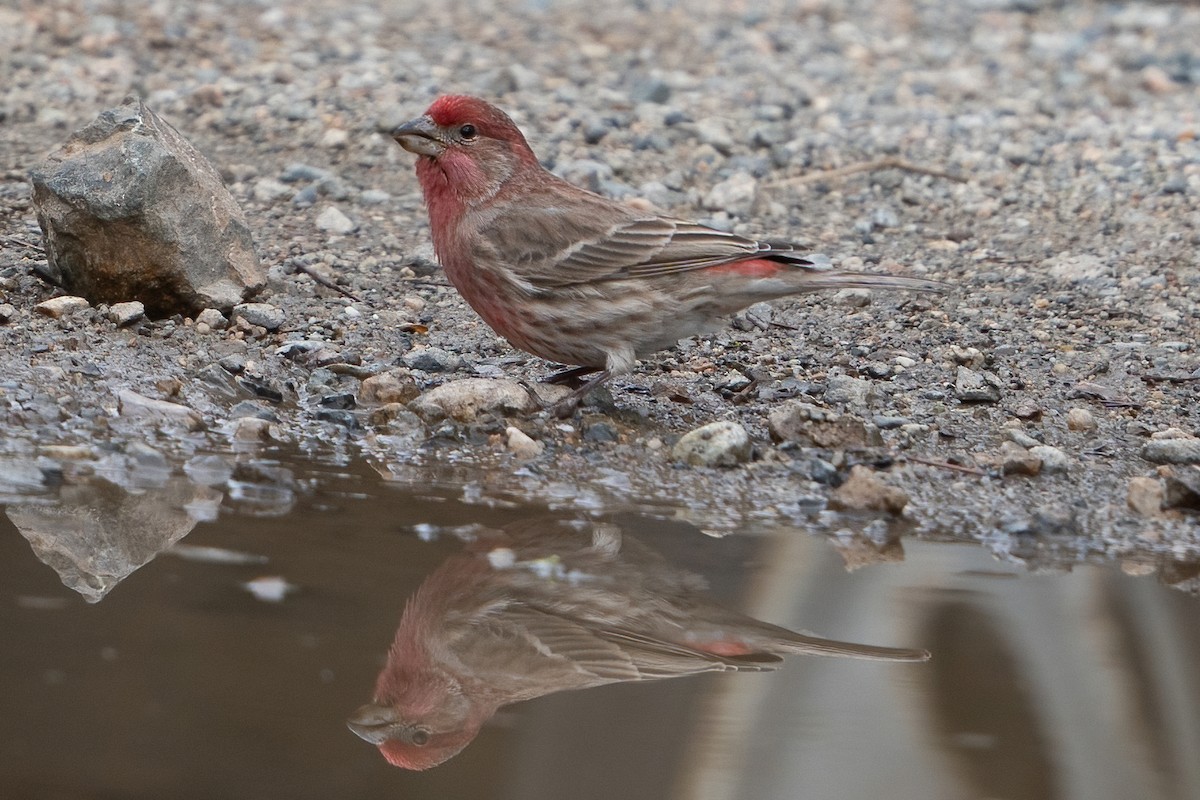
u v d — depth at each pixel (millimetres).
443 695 7082
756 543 9281
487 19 26062
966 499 10219
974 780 6668
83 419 10508
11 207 14898
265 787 6121
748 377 12328
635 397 11766
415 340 12750
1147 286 15000
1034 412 11648
